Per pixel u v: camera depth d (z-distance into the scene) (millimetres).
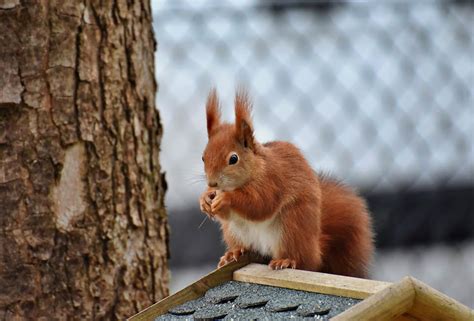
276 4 4539
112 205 3936
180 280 4543
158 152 4027
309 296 3688
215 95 4020
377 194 4617
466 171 4668
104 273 3924
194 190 4496
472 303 4691
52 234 3883
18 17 3867
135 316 3711
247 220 3812
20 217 3869
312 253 3822
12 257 3865
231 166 3805
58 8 3891
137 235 3971
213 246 4547
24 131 3871
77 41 3904
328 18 4562
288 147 3863
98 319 3916
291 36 4539
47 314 3879
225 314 3666
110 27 3941
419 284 3602
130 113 3969
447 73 4648
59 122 3889
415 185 4641
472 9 4664
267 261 3844
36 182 3877
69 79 3896
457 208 4668
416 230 4656
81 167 3908
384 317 3582
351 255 3904
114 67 3945
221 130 3842
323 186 3939
